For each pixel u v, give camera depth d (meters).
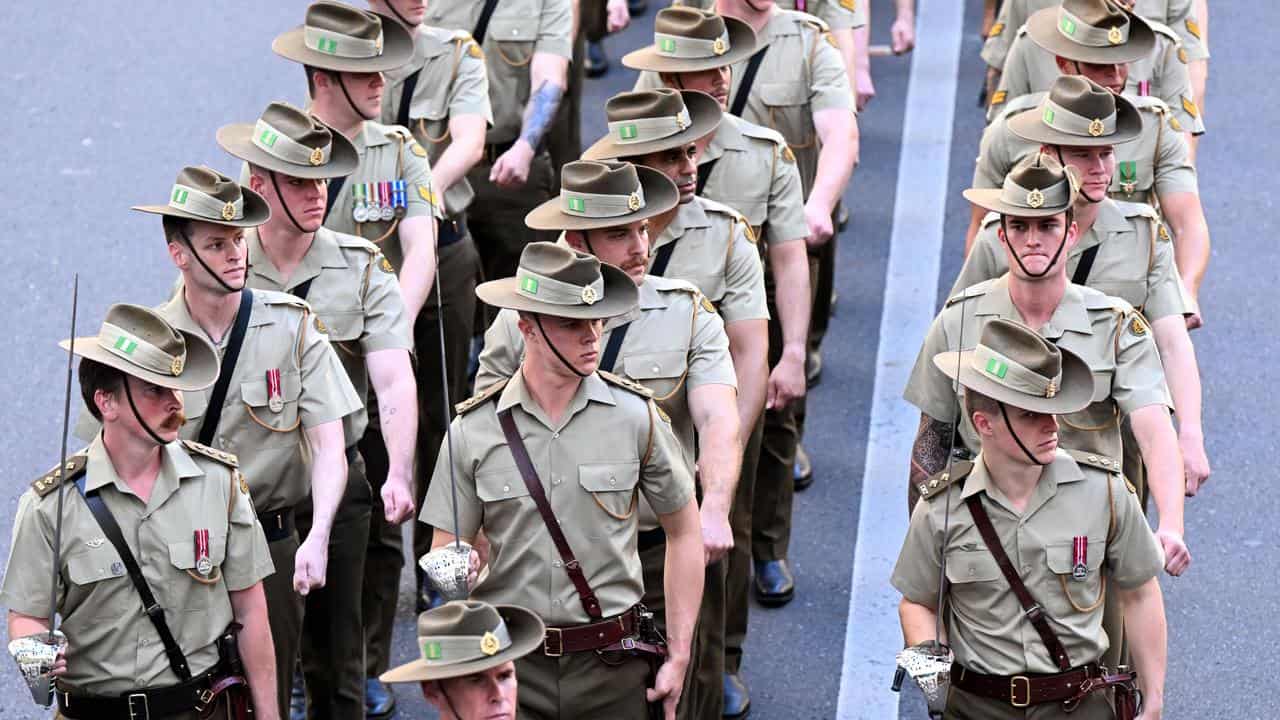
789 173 25.22
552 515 18.83
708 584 22.48
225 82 44.12
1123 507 18.91
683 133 22.36
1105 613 20.38
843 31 32.53
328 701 22.98
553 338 18.45
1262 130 43.06
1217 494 30.25
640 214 20.47
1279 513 29.64
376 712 24.61
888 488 30.36
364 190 25.17
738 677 24.91
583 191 20.36
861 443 31.73
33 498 18.17
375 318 23.25
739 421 22.38
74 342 18.08
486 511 19.09
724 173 25.05
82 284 35.66
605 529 18.92
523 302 18.34
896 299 36.38
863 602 27.34
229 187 20.56
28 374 32.69
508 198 31.73
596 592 18.94
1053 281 21.59
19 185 39.19
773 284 26.17
